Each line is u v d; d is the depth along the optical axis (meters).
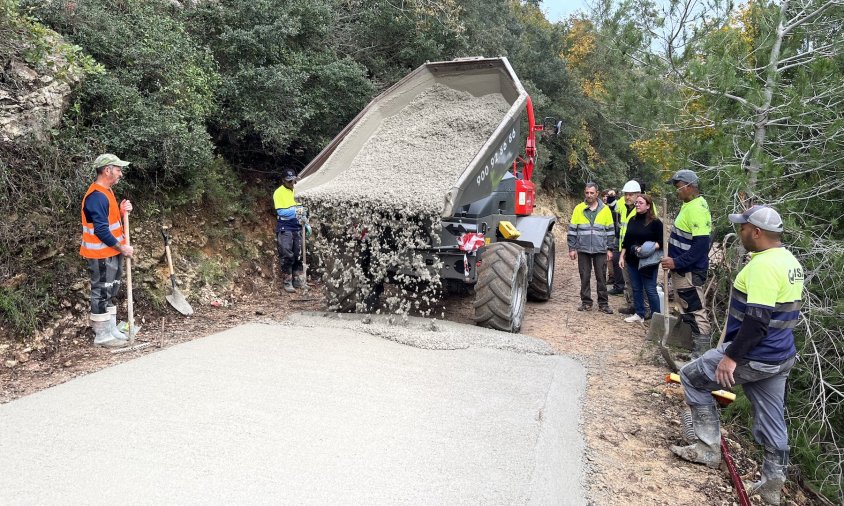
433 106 6.62
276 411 3.64
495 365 4.69
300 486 2.83
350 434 3.38
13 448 3.11
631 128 8.04
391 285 6.33
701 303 4.99
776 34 6.00
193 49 6.70
